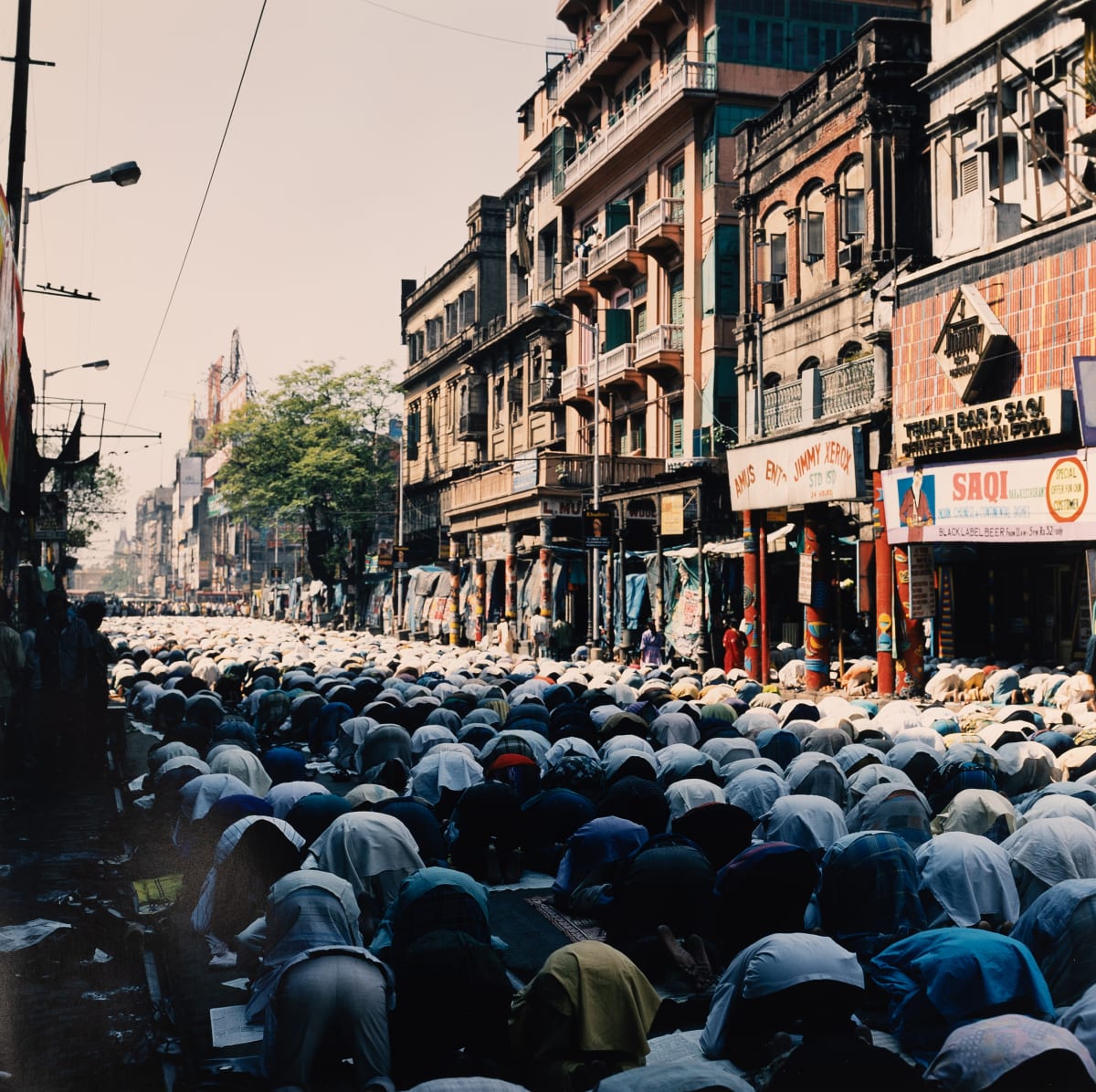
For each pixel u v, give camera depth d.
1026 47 22.44
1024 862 7.11
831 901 7.12
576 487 38.78
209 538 152.88
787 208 31.23
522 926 8.51
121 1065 6.01
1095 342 17.88
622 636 34.25
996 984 5.57
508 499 41.50
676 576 32.72
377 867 7.47
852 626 29.02
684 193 37.34
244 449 66.25
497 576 46.59
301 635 45.44
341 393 66.12
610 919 7.28
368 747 12.94
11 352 14.37
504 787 9.95
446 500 53.22
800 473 24.25
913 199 26.75
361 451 66.00
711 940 7.11
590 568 38.72
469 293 58.94
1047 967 6.20
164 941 7.95
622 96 42.41
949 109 24.95
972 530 19.77
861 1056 4.70
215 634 44.25
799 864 7.04
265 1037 5.65
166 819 10.27
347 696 16.83
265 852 7.52
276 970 6.17
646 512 35.72
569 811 9.93
